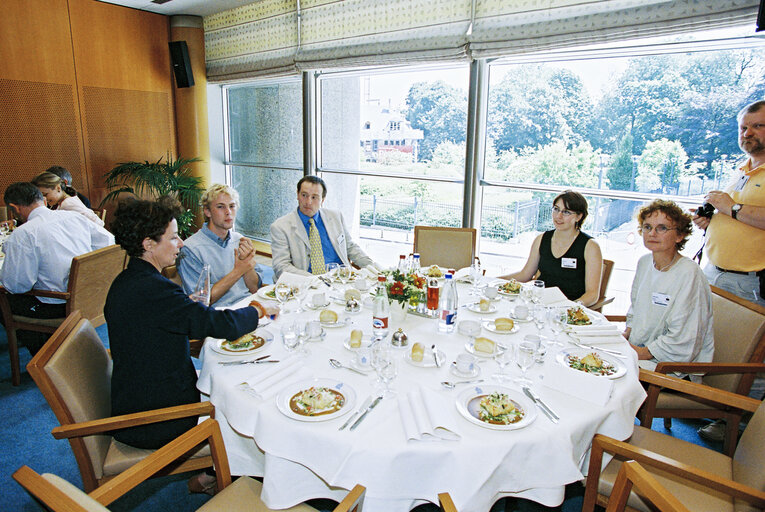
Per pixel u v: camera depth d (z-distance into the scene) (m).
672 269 2.10
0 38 4.46
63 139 5.00
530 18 3.29
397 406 1.33
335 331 1.85
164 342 1.56
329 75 5.00
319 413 1.29
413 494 1.20
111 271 2.88
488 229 4.13
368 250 5.19
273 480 1.30
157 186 5.32
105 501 1.12
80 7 4.95
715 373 1.90
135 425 1.43
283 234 2.96
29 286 2.66
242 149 6.19
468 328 1.82
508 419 1.27
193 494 1.96
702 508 1.37
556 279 2.65
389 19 4.08
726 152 3.03
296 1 4.72
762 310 1.96
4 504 1.91
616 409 1.39
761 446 1.34
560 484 1.23
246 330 1.65
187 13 5.59
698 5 2.64
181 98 5.80
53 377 1.39
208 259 2.57
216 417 1.63
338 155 5.23
